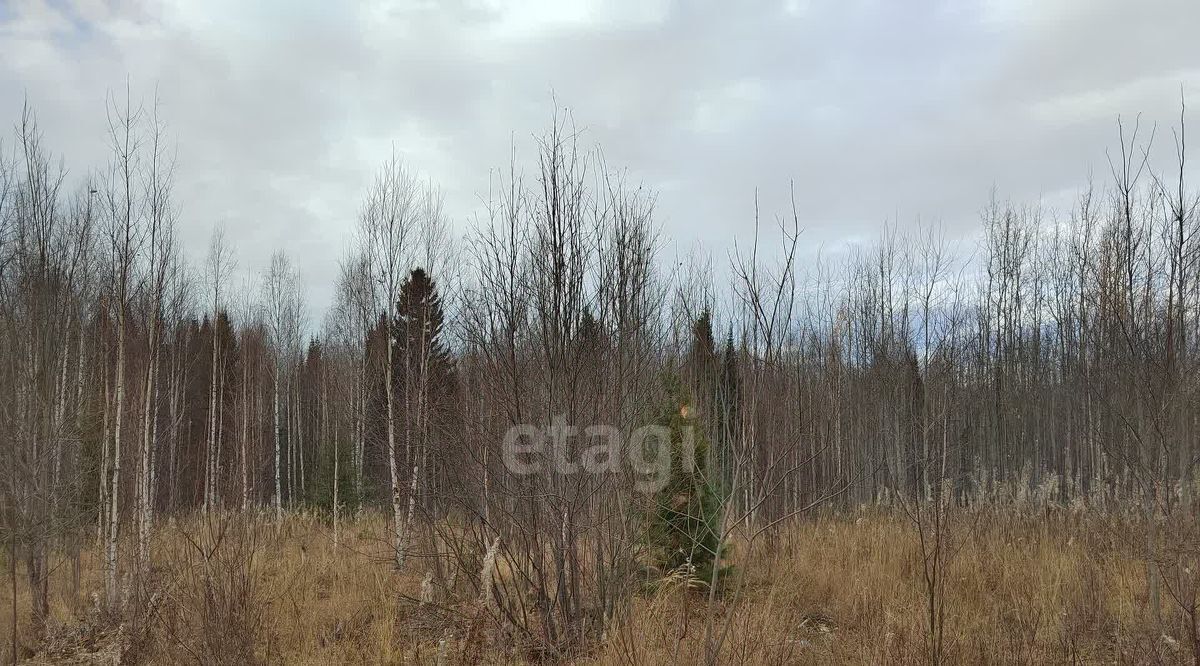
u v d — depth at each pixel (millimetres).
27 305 10023
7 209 11094
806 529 11508
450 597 7781
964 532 8922
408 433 9695
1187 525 5578
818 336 11633
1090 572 6941
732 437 4945
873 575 8148
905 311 14250
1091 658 5754
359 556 10859
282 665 6359
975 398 16656
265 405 24266
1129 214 6402
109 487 11258
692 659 5180
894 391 11125
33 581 8844
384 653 6566
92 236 12094
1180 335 5844
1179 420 5844
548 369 6781
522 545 6855
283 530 14242
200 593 6039
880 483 14875
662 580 6867
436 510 7922
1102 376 7113
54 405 10219
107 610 8570
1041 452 18266
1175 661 5168
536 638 6508
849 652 5891
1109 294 6547
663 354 7867
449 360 8891
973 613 6750
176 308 15898
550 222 6781
